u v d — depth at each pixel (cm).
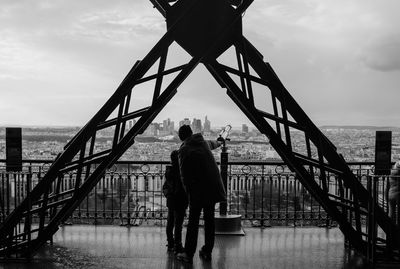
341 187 732
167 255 653
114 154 630
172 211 674
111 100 625
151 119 654
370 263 627
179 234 645
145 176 859
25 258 619
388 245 636
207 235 632
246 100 652
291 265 615
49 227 628
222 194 618
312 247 706
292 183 885
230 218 779
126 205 873
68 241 727
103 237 753
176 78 635
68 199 632
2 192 732
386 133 622
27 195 612
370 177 629
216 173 616
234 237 763
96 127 649
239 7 640
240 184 873
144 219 852
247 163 867
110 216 862
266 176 868
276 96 670
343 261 636
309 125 666
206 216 629
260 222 862
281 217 874
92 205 915
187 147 610
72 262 617
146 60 627
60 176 747
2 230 612
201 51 638
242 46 653
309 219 845
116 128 631
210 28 644
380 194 738
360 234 662
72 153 624
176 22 627
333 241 744
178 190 639
